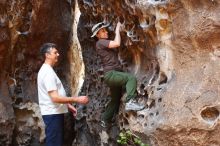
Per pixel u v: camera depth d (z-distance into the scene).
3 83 7.37
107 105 6.32
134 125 5.64
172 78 5.31
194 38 5.09
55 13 7.78
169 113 5.13
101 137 6.64
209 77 5.01
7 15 7.23
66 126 7.68
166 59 5.40
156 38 5.49
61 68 8.12
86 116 7.14
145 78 5.81
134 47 5.97
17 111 7.55
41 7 7.44
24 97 7.60
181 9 5.13
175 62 5.29
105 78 5.71
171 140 5.12
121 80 5.70
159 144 5.23
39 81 5.73
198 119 4.95
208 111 4.97
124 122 5.91
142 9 5.48
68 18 8.09
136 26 5.82
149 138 5.37
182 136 5.04
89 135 7.24
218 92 4.93
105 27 6.05
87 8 6.86
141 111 5.61
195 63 5.14
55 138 5.74
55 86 5.65
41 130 7.55
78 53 8.16
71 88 8.09
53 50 5.79
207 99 4.95
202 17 5.01
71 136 7.77
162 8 5.23
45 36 7.76
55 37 7.90
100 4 6.44
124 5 5.81
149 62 5.82
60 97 5.61
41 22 7.58
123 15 5.93
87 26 7.09
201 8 5.02
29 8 7.45
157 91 5.47
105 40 5.70
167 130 5.11
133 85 5.71
